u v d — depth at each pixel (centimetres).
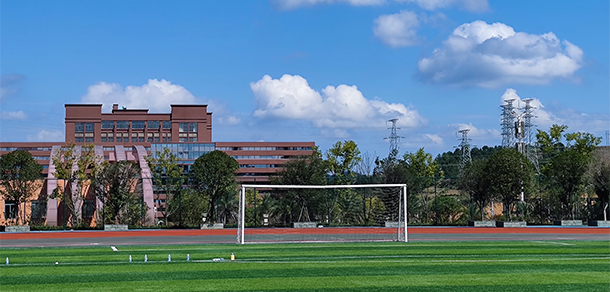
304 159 5888
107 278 1958
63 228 5116
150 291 1736
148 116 15275
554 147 9000
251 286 1820
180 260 2456
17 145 13550
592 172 5450
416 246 3142
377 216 5653
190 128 15288
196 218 5653
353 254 2700
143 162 7156
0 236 4356
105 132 15100
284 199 5766
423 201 5944
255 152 13750
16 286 1819
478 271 2127
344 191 5775
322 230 4684
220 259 2456
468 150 11000
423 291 1750
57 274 2048
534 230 4612
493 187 5303
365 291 1750
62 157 7238
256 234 4328
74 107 14975
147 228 5162
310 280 1925
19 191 5972
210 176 5728
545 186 5944
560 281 1911
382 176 5884
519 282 1892
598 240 3619
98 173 5634
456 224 5322
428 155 8300
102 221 5669
